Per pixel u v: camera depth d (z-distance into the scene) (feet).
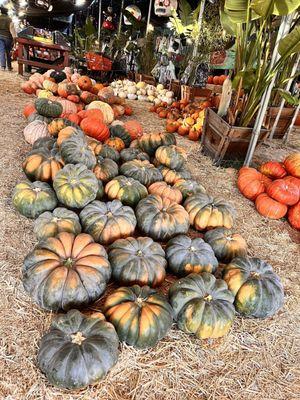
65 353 5.10
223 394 5.62
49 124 13.60
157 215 8.80
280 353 6.55
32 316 6.37
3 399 5.02
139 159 12.25
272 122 20.10
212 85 29.17
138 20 40.16
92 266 6.61
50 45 30.66
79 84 22.13
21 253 7.90
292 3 10.98
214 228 9.45
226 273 7.48
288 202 10.99
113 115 17.83
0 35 31.76
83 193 8.74
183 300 6.45
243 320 7.12
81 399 5.16
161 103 25.09
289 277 8.71
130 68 44.19
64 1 47.88
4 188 10.30
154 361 5.86
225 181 13.37
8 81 26.76
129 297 6.25
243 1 12.14
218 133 14.52
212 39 25.82
